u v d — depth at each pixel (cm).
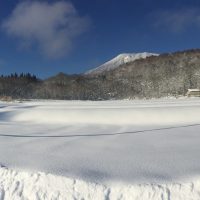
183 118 2189
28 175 886
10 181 893
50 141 1434
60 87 11438
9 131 1861
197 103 3047
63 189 816
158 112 2348
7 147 1293
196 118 2150
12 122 2455
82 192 793
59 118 2498
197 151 1079
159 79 11869
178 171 853
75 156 1084
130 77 12925
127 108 2617
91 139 1467
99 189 784
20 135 1672
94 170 901
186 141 1299
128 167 919
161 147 1193
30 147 1280
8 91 10750
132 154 1086
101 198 769
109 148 1213
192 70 11625
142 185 770
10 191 861
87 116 2456
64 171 895
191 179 786
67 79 12775
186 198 733
